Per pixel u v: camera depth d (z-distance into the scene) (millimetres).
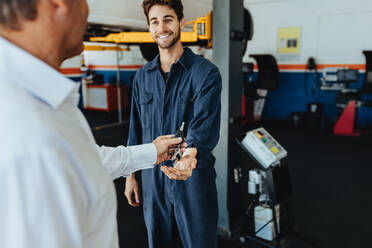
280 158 2066
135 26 3086
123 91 7652
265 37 6621
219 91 1297
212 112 1252
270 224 2121
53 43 471
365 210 2641
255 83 6617
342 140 4969
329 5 5777
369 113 5758
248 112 6121
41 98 436
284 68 6535
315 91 6238
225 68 2074
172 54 1342
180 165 1076
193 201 1394
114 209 561
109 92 7312
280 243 2131
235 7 2037
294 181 3311
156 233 1495
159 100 1401
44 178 382
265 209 2154
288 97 6617
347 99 5250
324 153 4285
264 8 6496
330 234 2277
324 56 6035
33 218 374
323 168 3691
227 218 2246
